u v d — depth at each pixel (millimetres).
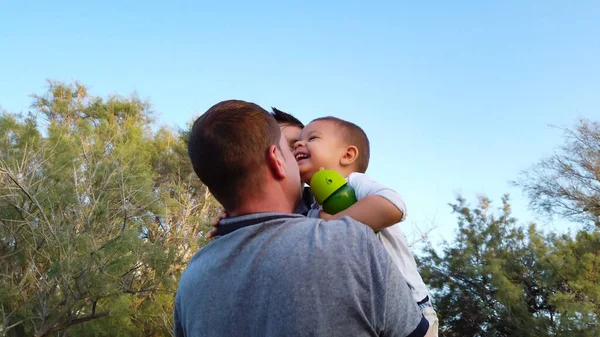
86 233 10211
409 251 1752
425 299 1679
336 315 1114
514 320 14055
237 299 1184
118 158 12930
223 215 1456
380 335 1154
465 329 15680
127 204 11727
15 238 10695
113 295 10180
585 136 19703
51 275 9539
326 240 1185
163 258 10930
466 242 16203
